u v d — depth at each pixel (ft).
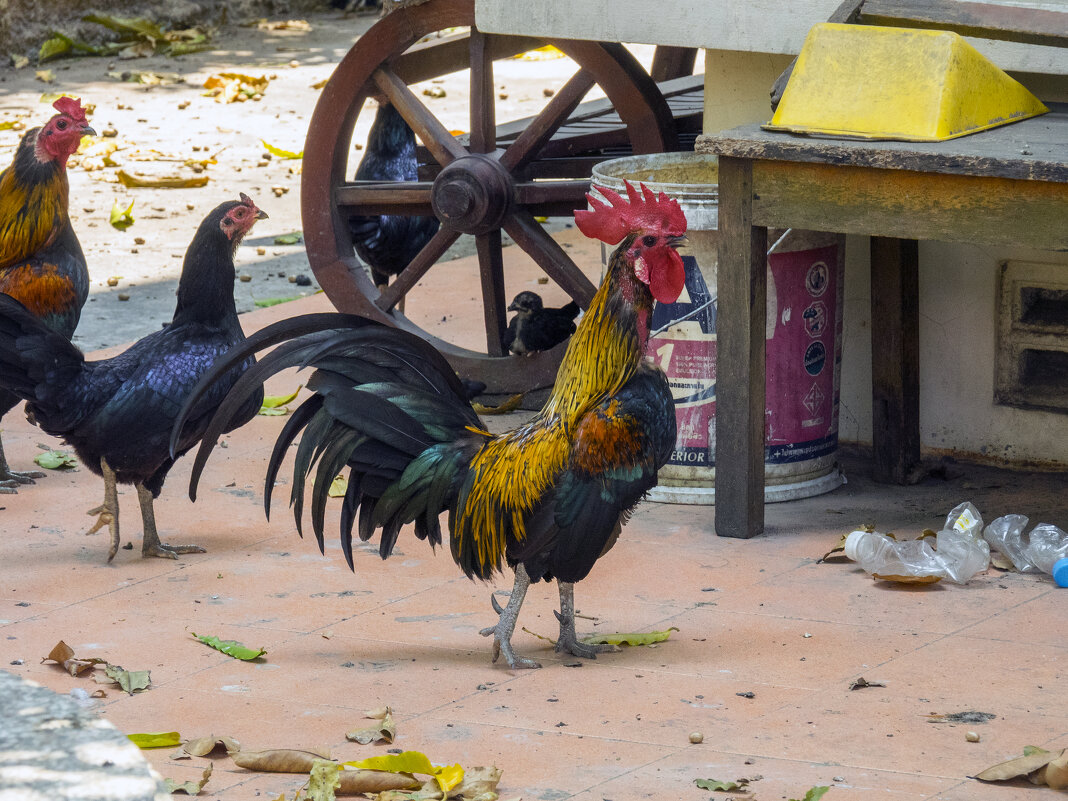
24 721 18.85
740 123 45.85
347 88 52.06
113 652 32.99
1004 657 31.83
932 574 36.81
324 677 31.40
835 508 42.75
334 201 53.67
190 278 38.58
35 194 44.70
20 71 122.52
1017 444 45.75
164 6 136.26
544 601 36.35
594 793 25.35
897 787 25.45
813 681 30.71
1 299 36.86
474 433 33.06
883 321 43.73
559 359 50.47
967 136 35.37
